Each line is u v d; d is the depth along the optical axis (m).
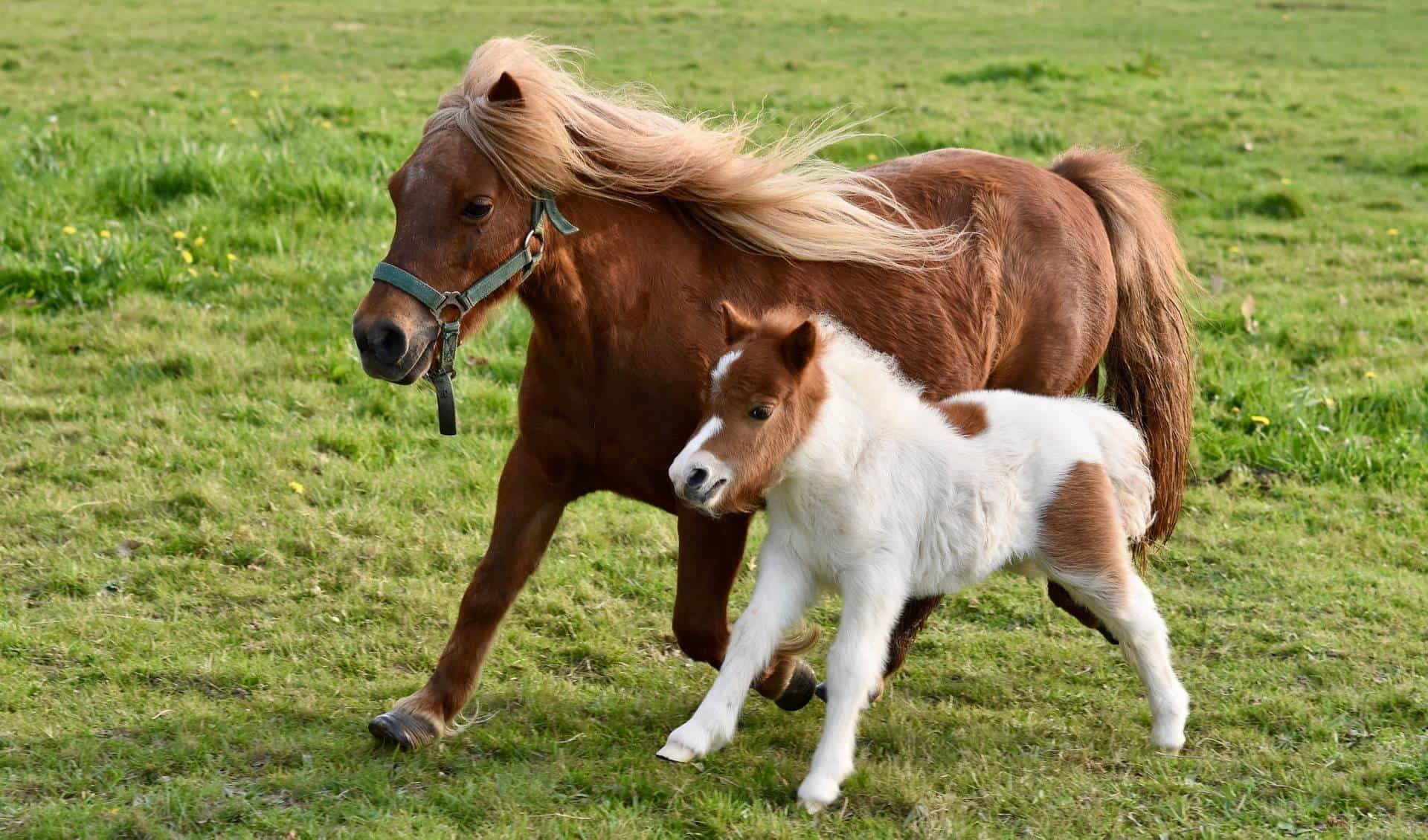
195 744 3.88
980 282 4.38
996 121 13.53
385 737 3.86
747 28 20.73
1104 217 4.93
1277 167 12.92
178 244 8.43
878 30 21.05
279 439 6.27
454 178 3.57
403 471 6.12
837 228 4.05
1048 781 3.86
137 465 5.95
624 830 3.50
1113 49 19.78
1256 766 4.00
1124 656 4.29
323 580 5.13
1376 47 20.42
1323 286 9.62
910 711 4.38
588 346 3.77
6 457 5.96
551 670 4.63
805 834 3.52
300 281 8.09
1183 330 5.10
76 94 13.43
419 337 3.56
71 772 3.74
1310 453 6.71
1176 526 5.77
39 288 7.74
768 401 3.48
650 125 4.00
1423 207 11.73
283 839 3.46
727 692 3.59
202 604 4.89
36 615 4.72
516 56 3.83
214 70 15.66
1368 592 5.33
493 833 3.48
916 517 3.73
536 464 3.97
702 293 3.91
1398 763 3.97
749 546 5.69
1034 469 3.89
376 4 22.28
